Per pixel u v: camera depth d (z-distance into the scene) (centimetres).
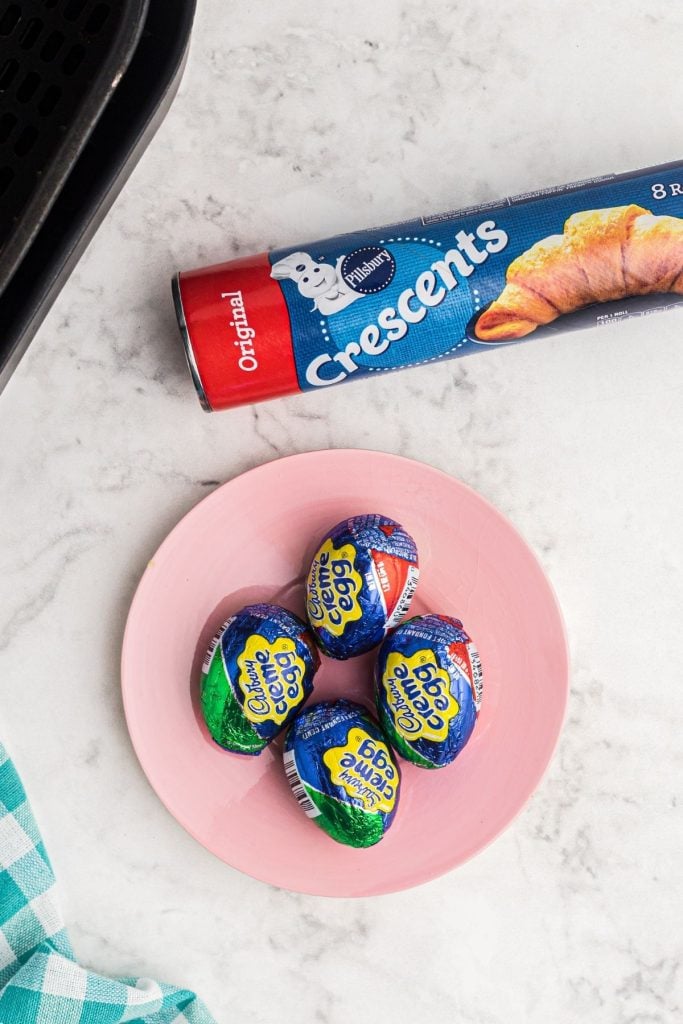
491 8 58
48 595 58
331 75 58
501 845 60
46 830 58
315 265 53
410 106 58
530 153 58
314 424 59
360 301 53
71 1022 56
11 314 40
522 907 60
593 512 59
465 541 58
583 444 59
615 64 59
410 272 53
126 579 58
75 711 58
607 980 60
